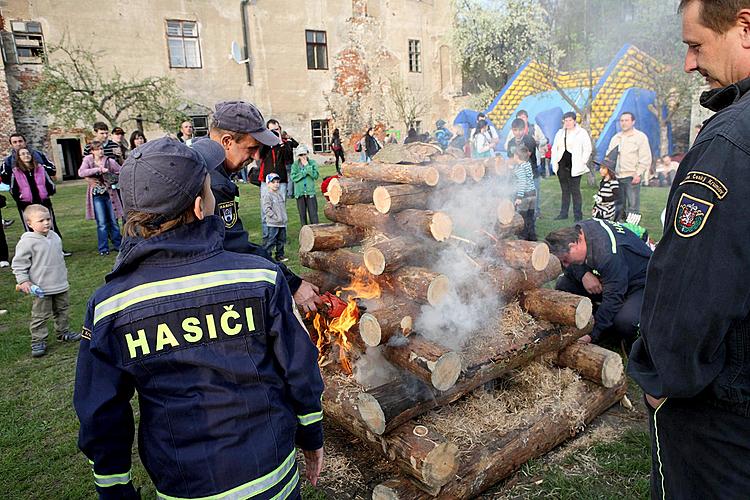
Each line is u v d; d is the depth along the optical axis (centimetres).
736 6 120
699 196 121
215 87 2212
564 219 833
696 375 126
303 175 827
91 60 1869
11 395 369
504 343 282
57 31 1897
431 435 238
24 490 272
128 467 146
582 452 279
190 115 2167
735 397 128
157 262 144
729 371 128
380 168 316
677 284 124
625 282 352
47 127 1947
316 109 2469
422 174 293
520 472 264
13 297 595
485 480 248
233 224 265
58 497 266
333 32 2469
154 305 139
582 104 1377
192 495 142
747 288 117
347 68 2525
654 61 1210
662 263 128
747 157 116
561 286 415
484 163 319
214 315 142
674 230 126
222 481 141
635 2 1176
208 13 2164
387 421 238
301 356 152
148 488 271
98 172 752
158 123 1961
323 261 337
